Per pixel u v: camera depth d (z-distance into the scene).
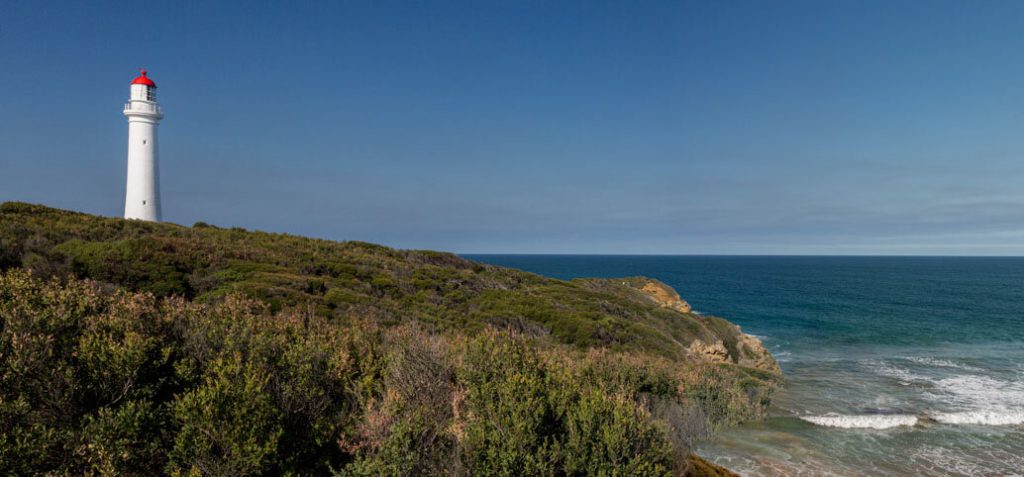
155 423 7.02
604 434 7.97
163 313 10.84
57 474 6.08
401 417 7.93
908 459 16.64
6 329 7.77
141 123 39.47
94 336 8.30
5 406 6.23
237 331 10.05
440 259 44.41
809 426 19.58
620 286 53.22
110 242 23.89
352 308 20.95
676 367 21.97
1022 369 32.59
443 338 12.91
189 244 26.06
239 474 6.45
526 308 29.42
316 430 7.71
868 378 29.80
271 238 35.97
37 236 22.75
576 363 15.34
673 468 10.40
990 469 16.06
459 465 7.60
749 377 25.22
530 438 7.84
